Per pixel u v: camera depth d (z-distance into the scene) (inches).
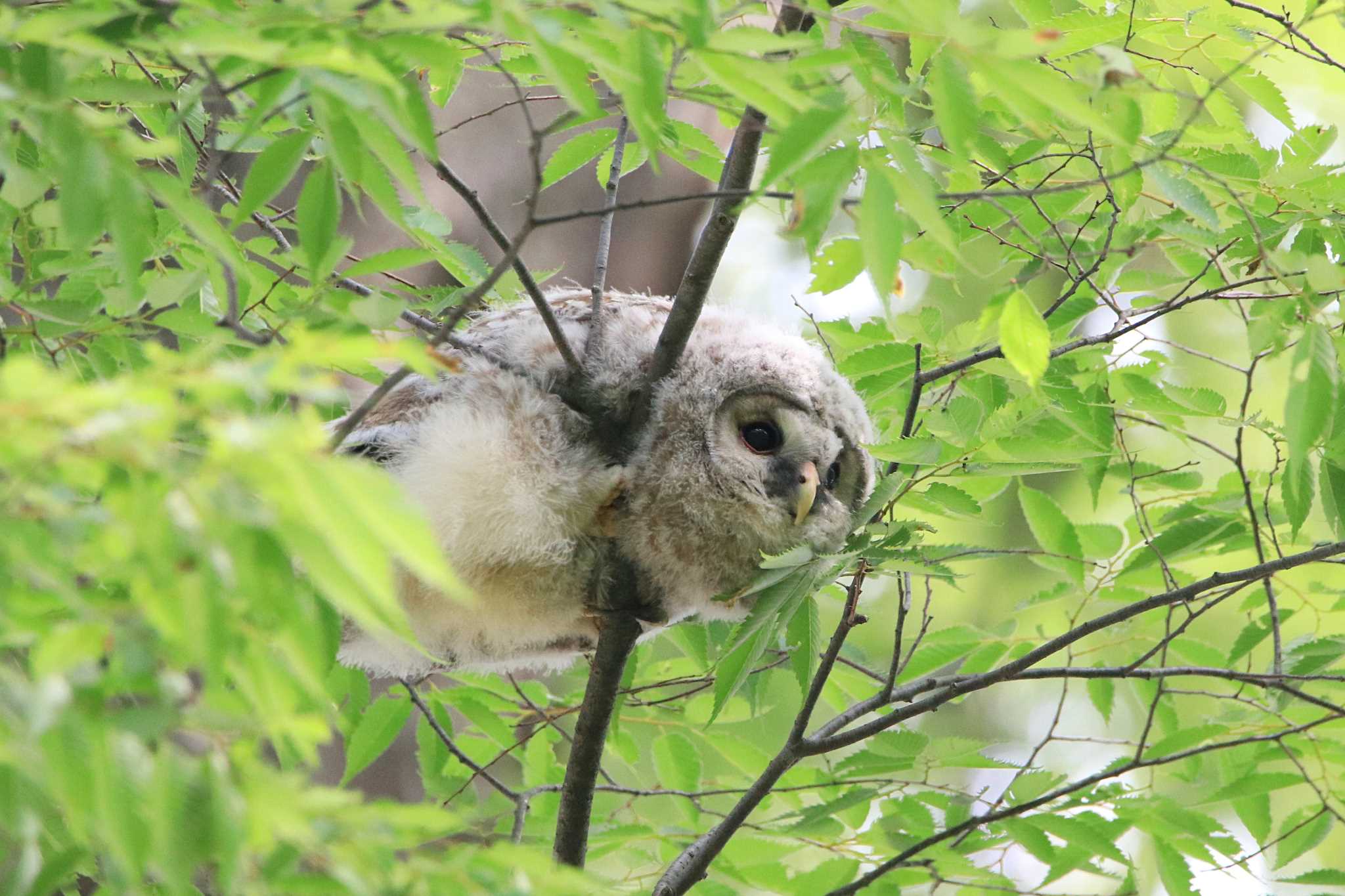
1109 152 251.1
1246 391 291.7
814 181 178.5
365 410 195.2
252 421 122.4
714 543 304.8
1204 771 354.9
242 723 136.9
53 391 118.7
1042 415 285.7
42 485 125.8
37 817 138.8
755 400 305.7
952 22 167.0
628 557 306.5
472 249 293.0
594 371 300.4
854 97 203.9
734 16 168.2
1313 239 285.7
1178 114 286.2
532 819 325.4
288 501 120.1
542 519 289.7
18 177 195.2
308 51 147.7
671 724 350.0
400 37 164.2
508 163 447.2
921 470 295.0
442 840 256.4
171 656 138.9
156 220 228.1
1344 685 324.2
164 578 124.6
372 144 178.7
